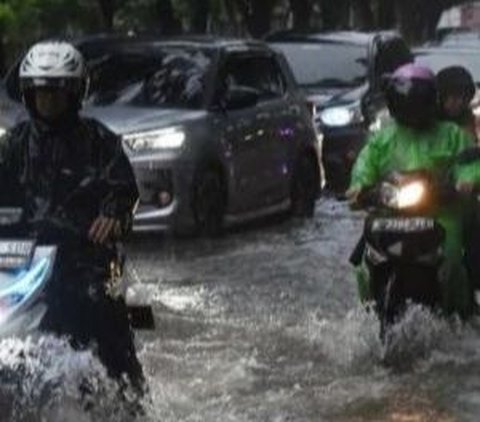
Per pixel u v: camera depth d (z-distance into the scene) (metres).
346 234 23.20
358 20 72.62
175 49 23.05
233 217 22.61
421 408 12.05
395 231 13.05
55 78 9.94
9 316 9.72
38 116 10.19
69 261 10.04
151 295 16.22
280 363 13.66
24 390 9.88
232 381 12.87
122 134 20.52
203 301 16.86
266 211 23.91
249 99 22.36
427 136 13.50
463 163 13.20
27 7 45.12
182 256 20.27
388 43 31.89
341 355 13.88
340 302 16.89
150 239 21.34
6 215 10.08
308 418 11.68
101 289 10.12
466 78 14.75
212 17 65.94
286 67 25.33
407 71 13.51
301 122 25.16
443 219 13.39
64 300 9.95
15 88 22.69
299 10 60.69
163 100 22.09
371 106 29.12
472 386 12.77
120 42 23.42
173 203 20.80
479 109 18.67
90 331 10.12
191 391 12.44
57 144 10.23
